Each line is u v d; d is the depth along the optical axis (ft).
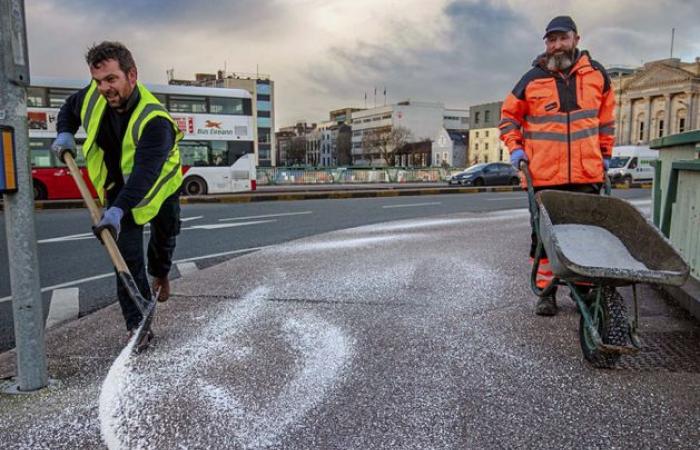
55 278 19.45
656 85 218.59
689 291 13.06
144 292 11.19
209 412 8.43
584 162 12.38
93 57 9.98
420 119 412.57
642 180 104.99
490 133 330.34
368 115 436.76
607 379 9.43
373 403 8.69
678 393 8.89
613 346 9.08
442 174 150.61
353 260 20.15
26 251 9.06
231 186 67.31
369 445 7.54
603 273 8.95
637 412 8.31
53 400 8.86
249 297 15.01
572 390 9.05
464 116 433.07
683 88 209.56
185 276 17.92
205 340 11.55
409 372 9.83
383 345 11.18
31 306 9.16
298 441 7.65
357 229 29.96
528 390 9.07
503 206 45.78
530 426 7.96
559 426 7.95
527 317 12.84
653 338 11.30
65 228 32.58
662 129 218.59
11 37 8.60
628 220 11.02
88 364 10.37
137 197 10.00
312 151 496.64
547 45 12.47
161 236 11.89
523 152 12.57
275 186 125.70
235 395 8.98
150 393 9.05
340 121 515.09
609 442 7.53
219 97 66.74
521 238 24.79
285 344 11.29
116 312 14.02
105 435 7.82
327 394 9.00
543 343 11.15
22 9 8.81
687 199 14.56
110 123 10.86
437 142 366.02
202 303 14.44
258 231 30.60
